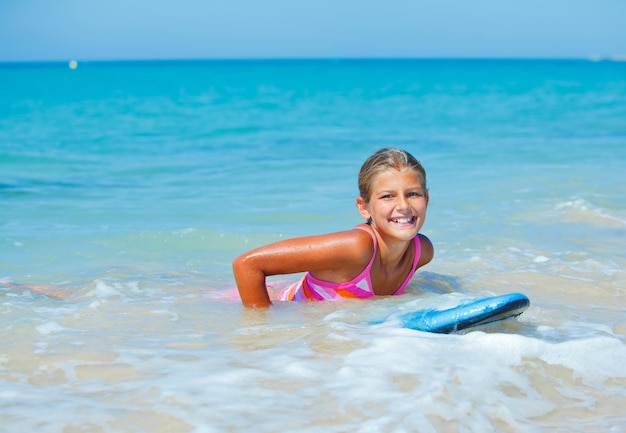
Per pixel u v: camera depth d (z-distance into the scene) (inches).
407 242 164.1
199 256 219.6
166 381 112.7
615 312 156.6
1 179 377.7
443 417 100.5
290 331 139.6
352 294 164.9
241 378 113.6
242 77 2763.3
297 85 1957.4
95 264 208.1
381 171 157.1
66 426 97.4
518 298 135.7
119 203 311.9
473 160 450.6
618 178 361.1
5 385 112.0
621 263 202.4
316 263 157.8
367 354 122.2
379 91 1579.7
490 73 3243.1
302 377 113.5
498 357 120.8
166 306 160.6
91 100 1206.3
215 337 136.6
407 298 165.8
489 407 104.5
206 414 100.9
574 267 197.6
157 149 531.5
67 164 442.9
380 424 97.5
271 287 184.4
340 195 328.2
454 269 196.7
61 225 263.9
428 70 4094.5
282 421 98.7
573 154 477.7
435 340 128.0
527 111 936.3
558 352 123.5
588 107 1002.7
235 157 481.7
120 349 128.8
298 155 492.1
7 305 158.9
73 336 136.8
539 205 291.7
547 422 101.7
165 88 1750.7
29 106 1035.9
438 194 321.1
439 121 791.1
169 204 309.1
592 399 109.6
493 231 246.8
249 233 247.6
